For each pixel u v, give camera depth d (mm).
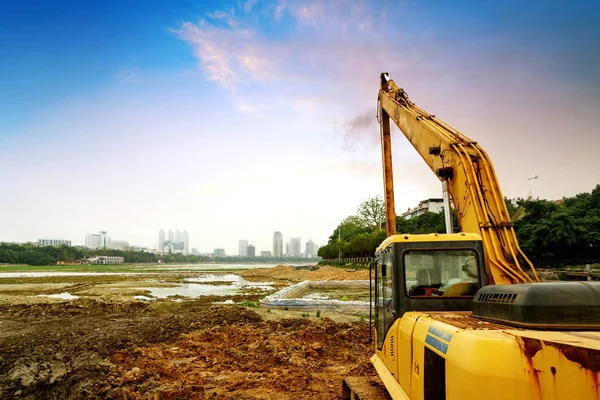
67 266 142000
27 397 8531
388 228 10523
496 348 3240
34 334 14250
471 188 5996
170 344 12953
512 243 5609
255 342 12375
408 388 4703
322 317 17609
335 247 85562
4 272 87688
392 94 10367
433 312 5145
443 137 6914
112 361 10680
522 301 3670
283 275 64812
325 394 8117
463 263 5461
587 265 25203
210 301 26812
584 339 3201
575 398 2986
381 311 6395
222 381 9023
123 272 92125
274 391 8352
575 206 34375
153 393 8109
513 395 3107
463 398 3316
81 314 20359
